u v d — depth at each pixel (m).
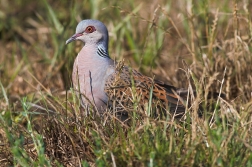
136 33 15.93
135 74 11.59
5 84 14.16
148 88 11.38
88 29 11.86
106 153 9.07
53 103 11.67
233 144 9.09
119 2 16.91
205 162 8.89
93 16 16.06
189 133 9.06
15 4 18.75
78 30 11.94
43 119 10.35
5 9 18.52
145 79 11.55
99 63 11.59
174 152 8.91
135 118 9.84
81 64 11.62
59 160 9.80
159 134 9.22
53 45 16.17
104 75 11.41
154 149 8.87
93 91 11.39
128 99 10.94
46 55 15.47
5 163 10.07
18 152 9.11
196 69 12.94
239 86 12.64
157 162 8.73
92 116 10.20
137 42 16.00
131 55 15.77
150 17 16.17
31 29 17.88
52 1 18.55
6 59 15.61
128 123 11.02
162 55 15.34
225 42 13.12
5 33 17.61
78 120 10.13
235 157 8.91
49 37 16.84
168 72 14.67
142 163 8.80
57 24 15.19
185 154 8.80
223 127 9.39
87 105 10.55
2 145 10.16
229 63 12.91
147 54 15.09
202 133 9.12
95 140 9.45
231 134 8.82
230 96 12.62
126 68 11.60
